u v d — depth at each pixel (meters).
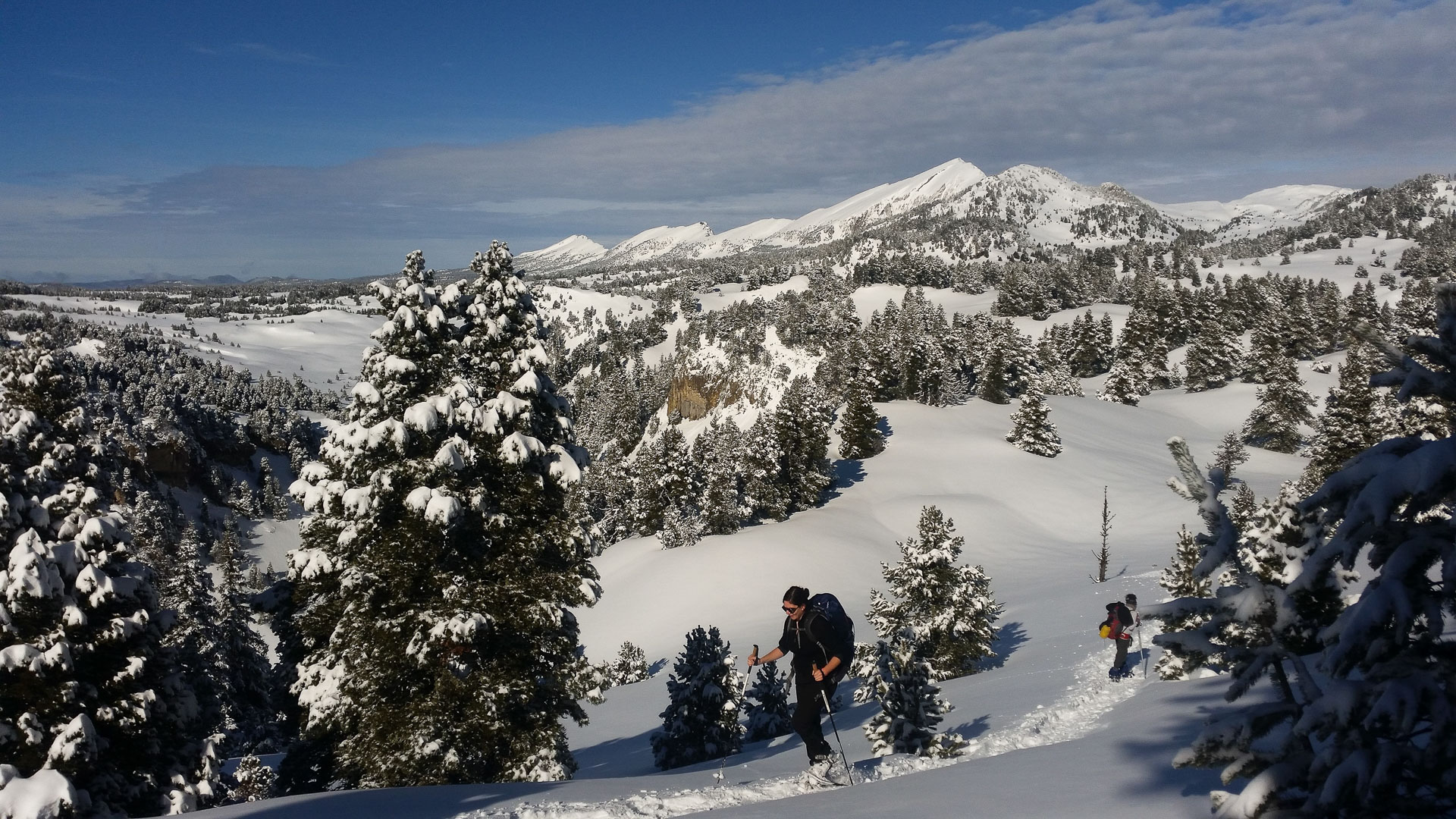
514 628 17.58
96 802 15.46
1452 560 3.02
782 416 80.62
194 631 41.28
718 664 27.12
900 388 118.75
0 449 17.47
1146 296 168.50
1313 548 3.55
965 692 20.19
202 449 157.88
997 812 4.41
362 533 17.64
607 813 6.38
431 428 17.14
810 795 5.93
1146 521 77.94
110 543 17.41
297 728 20.64
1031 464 91.50
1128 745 6.48
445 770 16.30
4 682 15.13
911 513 79.25
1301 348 138.75
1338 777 2.93
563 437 19.64
